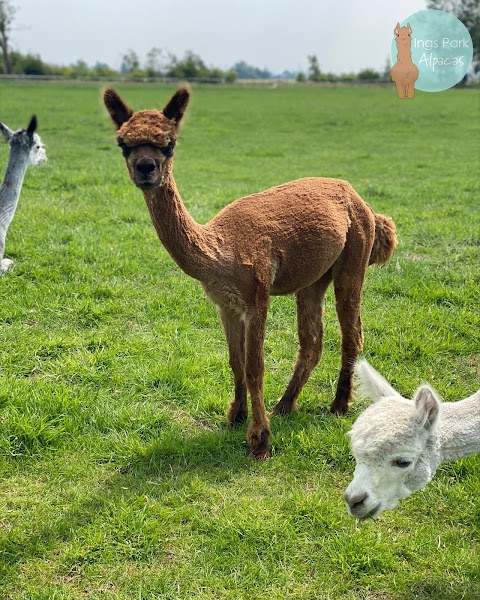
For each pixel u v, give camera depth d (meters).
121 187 13.36
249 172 17.03
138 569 4.03
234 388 5.70
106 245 9.45
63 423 5.34
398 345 6.86
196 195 12.86
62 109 32.94
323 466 4.99
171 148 4.59
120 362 6.40
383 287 8.30
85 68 85.50
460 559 4.07
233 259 4.93
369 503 3.47
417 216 11.67
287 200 5.38
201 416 5.69
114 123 4.79
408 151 21.88
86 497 4.59
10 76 61.25
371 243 5.77
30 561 4.07
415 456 3.53
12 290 7.89
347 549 4.12
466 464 4.88
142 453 5.06
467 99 46.53
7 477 4.81
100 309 7.47
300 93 55.34
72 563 4.05
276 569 4.02
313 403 5.93
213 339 7.02
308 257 5.23
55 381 6.04
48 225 10.27
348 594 3.87
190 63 76.00
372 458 3.48
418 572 4.02
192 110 36.53
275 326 7.45
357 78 80.19
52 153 18.77
